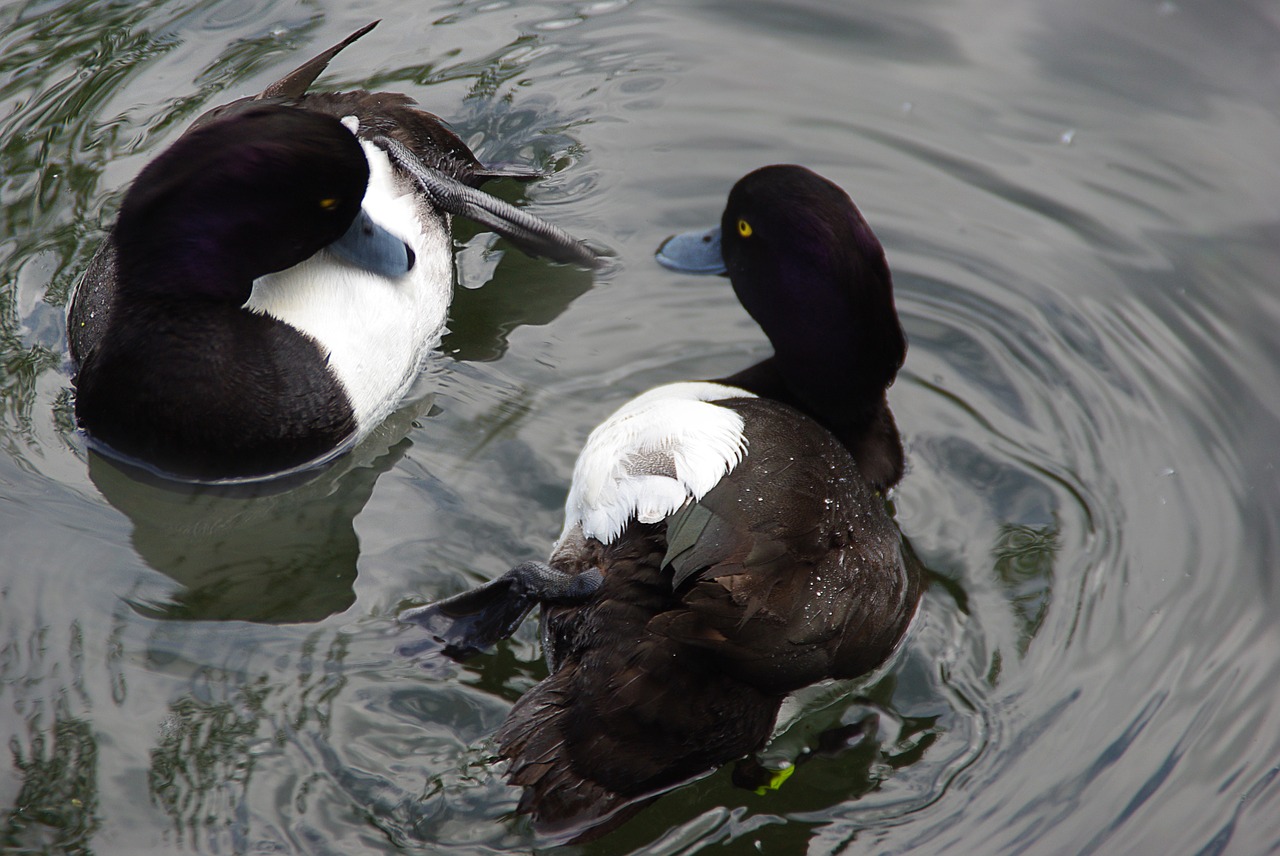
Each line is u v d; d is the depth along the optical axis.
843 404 7.65
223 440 7.73
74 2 11.74
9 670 6.61
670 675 5.57
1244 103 10.81
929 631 7.04
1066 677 6.79
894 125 10.90
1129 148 10.54
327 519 7.81
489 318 9.37
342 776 6.14
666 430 6.62
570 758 5.62
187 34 11.58
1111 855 5.86
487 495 7.92
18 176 9.93
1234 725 6.51
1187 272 9.51
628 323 9.34
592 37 11.93
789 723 6.59
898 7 12.10
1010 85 11.20
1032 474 8.08
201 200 7.62
